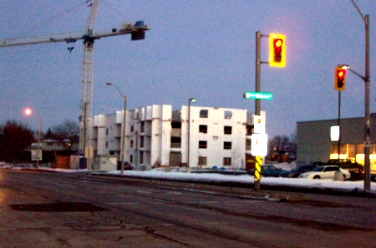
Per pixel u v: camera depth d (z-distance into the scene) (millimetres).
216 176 44312
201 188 31188
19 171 74562
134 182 40406
